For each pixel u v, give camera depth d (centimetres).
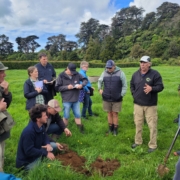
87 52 8969
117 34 12556
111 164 490
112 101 644
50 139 528
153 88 532
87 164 479
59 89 628
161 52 7894
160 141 608
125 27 12750
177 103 1063
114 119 659
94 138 622
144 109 555
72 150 549
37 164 434
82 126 666
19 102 1098
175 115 855
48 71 653
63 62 4878
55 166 439
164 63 6325
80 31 13612
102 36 13350
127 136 636
